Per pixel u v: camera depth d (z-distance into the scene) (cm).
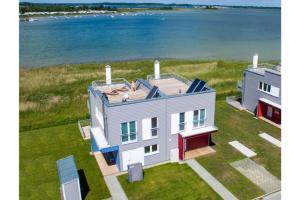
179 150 2472
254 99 3478
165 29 14188
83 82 5059
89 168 2408
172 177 2244
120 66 6456
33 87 4731
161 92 2439
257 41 10450
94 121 2797
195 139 2623
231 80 5062
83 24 16450
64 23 16850
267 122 3234
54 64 6588
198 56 7762
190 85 2600
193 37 11538
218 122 3250
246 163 2405
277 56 7625
